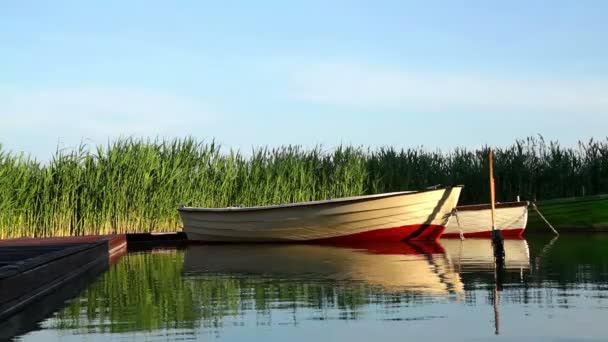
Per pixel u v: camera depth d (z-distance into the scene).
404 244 20.77
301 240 22.75
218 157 26.77
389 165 28.22
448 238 23.83
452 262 13.77
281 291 9.72
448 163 29.19
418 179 28.28
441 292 9.25
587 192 28.08
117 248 20.14
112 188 24.09
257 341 6.36
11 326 7.43
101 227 23.72
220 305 8.55
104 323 7.46
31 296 9.58
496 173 28.05
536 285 9.83
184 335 6.71
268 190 26.62
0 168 21.31
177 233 24.94
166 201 25.22
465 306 8.04
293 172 26.89
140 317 7.78
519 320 7.09
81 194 23.55
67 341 6.56
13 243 17.12
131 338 6.62
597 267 12.21
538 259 14.03
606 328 6.64
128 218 24.45
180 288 10.41
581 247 17.39
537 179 28.19
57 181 23.19
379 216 21.33
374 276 11.38
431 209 21.12
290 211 22.28
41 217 22.84
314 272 12.34
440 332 6.55
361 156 28.14
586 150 28.73
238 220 23.20
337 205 21.56
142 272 13.31
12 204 21.52
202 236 24.30
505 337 6.29
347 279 11.03
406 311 7.76
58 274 11.52
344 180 27.22
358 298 8.84
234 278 11.66
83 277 12.61
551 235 23.73
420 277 11.09
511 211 23.45
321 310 7.97
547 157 28.61
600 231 24.36
